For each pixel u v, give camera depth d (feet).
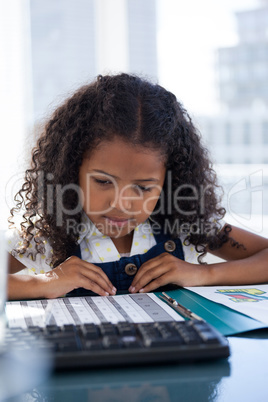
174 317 2.25
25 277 2.93
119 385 1.55
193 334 1.78
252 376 1.62
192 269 3.16
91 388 1.52
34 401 1.44
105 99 3.16
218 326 2.13
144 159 2.98
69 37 9.55
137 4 9.30
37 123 4.59
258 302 2.59
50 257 3.63
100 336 1.78
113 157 2.96
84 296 2.88
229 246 3.90
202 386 1.54
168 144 3.26
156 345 1.70
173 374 1.63
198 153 3.74
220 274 3.22
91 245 3.55
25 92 9.45
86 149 3.14
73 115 3.35
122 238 3.67
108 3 9.53
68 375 1.61
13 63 9.38
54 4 9.50
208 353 1.72
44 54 9.53
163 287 3.13
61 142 3.43
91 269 3.01
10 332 1.78
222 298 2.70
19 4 9.35
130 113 3.04
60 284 2.88
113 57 9.59
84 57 9.64
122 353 1.66
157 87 3.39
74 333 1.76
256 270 3.33
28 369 1.56
